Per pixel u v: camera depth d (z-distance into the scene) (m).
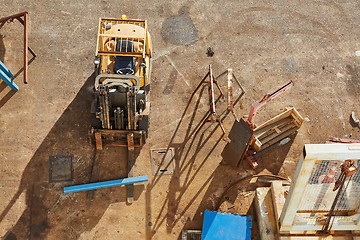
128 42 12.43
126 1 15.46
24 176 12.48
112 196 12.36
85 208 12.16
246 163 12.95
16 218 11.92
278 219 11.27
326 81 14.38
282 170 12.91
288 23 15.38
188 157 12.97
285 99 13.98
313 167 9.16
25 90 13.67
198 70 14.35
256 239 11.91
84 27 14.89
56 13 15.05
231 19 15.34
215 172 12.79
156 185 12.55
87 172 12.66
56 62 14.20
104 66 12.46
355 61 14.81
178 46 14.73
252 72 14.40
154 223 12.05
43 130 13.14
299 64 14.63
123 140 12.88
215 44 14.84
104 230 11.91
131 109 11.91
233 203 12.39
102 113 11.95
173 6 15.47
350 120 13.78
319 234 11.18
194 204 12.34
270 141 13.15
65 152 12.88
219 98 13.90
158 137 13.20
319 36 15.21
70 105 13.58
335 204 10.26
